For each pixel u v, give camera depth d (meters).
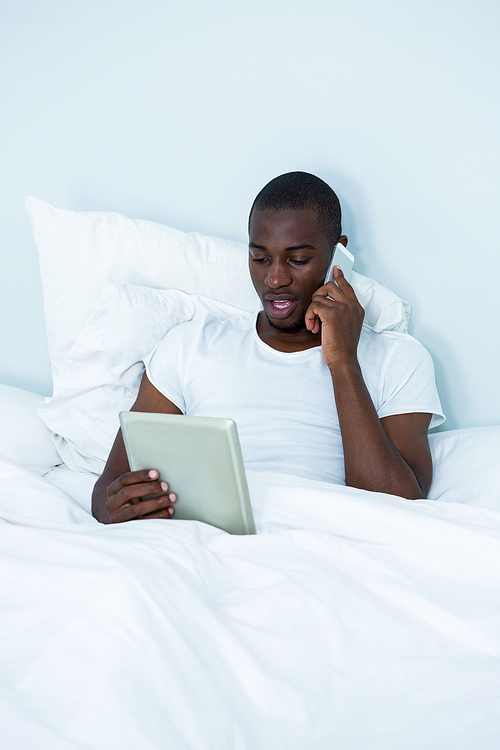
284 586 0.73
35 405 1.46
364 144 1.40
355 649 0.69
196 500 0.89
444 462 1.27
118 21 1.47
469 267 1.39
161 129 1.51
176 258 1.42
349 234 1.45
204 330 1.32
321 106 1.40
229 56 1.43
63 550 0.74
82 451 1.39
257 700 0.61
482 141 1.33
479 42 1.29
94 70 1.51
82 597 0.65
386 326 1.33
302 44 1.38
